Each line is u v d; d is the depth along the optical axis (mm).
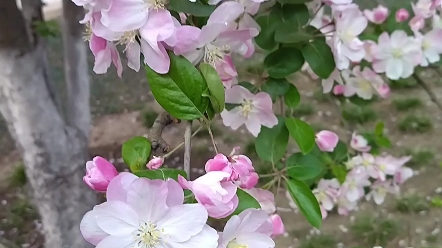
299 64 325
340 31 331
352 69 472
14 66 437
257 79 346
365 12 430
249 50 283
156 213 180
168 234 180
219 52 227
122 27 197
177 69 205
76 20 474
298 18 314
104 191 197
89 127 514
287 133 327
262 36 314
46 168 482
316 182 462
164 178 193
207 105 208
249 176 233
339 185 475
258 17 314
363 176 487
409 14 422
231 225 187
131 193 178
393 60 420
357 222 692
